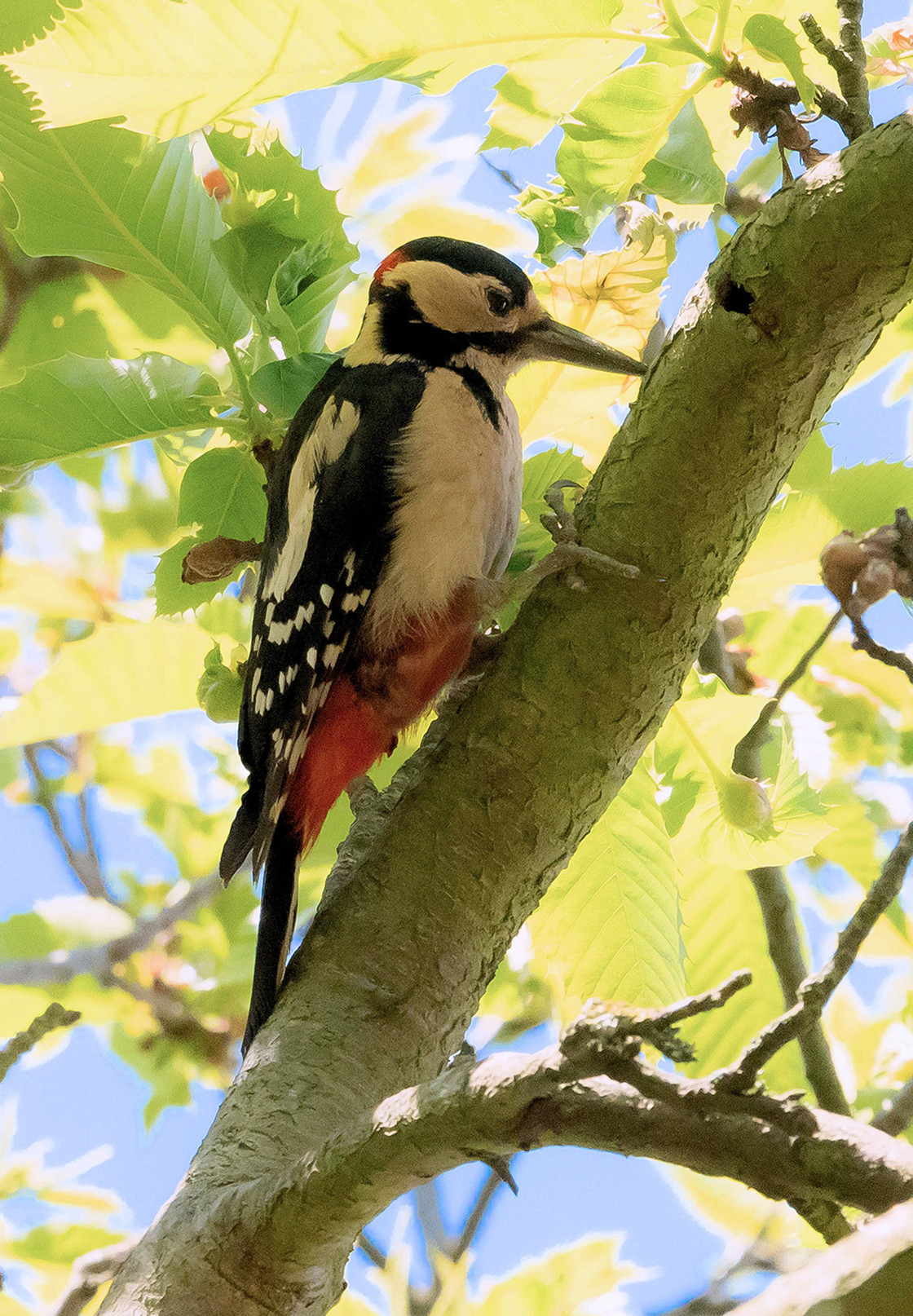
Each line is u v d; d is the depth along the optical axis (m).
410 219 8.93
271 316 6.14
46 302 9.26
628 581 5.16
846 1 5.05
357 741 6.67
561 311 6.61
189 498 6.29
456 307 7.12
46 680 6.76
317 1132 4.67
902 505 6.66
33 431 6.03
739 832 6.51
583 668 5.19
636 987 6.48
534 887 5.30
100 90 4.66
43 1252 8.66
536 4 4.93
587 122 5.57
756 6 6.02
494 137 5.83
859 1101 8.48
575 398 7.11
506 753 5.22
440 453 6.66
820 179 4.75
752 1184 3.21
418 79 5.11
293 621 6.63
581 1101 3.40
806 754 7.38
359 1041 4.91
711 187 5.70
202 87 4.71
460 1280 7.66
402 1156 3.85
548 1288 7.67
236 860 6.58
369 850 5.32
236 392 6.26
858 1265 2.71
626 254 6.18
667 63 5.48
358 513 6.65
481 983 5.24
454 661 6.64
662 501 5.12
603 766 5.25
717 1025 7.87
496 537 6.87
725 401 4.96
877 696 9.20
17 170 5.87
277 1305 4.30
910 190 4.57
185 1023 10.67
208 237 6.19
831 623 6.53
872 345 5.03
